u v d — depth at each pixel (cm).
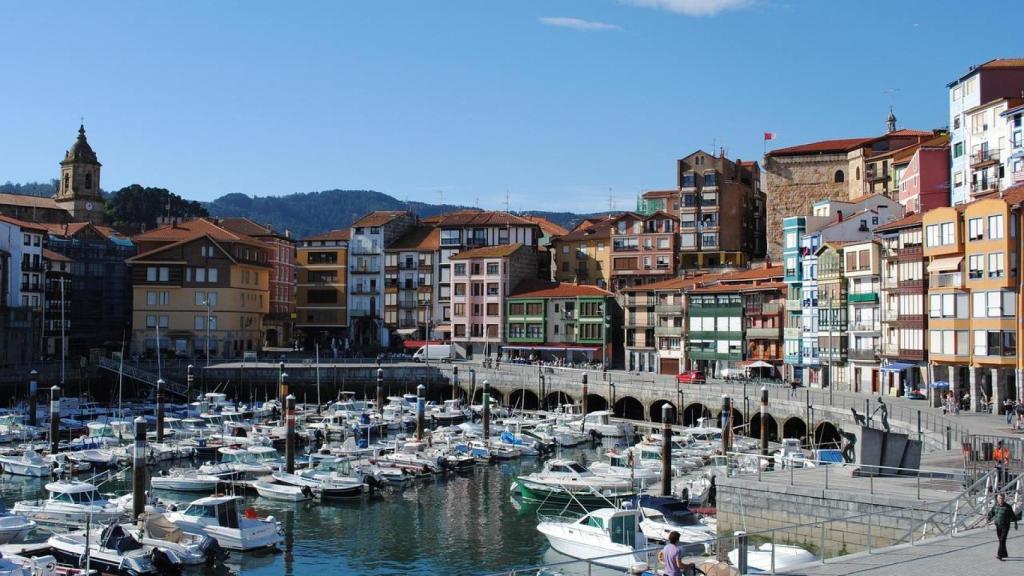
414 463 8488
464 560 5753
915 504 4375
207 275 16425
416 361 15950
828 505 4694
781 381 12888
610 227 17850
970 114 11688
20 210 19150
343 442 10019
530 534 6350
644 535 5466
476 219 18725
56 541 5409
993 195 10075
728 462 7425
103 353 14500
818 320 12431
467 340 17500
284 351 17088
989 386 9038
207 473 8012
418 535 6341
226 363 14675
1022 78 11569
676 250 17100
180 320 16375
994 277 8875
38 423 10575
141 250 17125
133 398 13588
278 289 19238
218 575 5447
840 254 12012
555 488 7150
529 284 17612
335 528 6550
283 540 6047
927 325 10062
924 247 9956
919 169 12506
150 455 8925
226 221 19500
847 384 11919
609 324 16150
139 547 5397
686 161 17162
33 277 15050
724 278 14800
